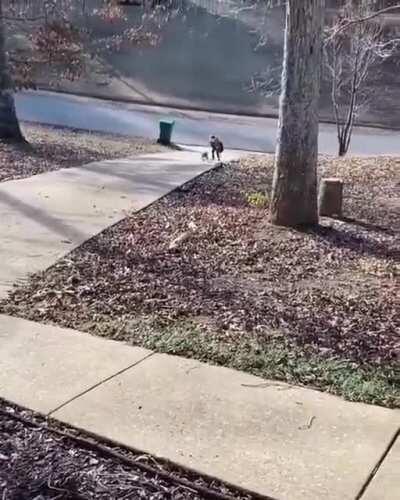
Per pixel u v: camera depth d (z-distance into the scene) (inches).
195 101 1342.3
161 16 1376.7
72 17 1064.2
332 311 229.8
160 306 226.8
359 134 1112.2
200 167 575.5
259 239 332.2
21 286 246.7
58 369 174.1
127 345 191.3
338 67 908.0
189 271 276.1
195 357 183.5
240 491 124.9
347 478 128.0
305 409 154.9
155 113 1259.8
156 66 1471.5
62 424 147.3
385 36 976.3
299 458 134.7
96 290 243.1
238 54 1460.4
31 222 352.8
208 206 413.4
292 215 353.4
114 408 153.9
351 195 453.4
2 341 192.5
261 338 199.2
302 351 190.1
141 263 285.9
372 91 1175.0
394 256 311.1
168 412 152.5
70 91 1370.6
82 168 540.1
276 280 268.2
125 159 629.0
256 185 499.8
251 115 1279.5
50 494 124.0
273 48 1437.0
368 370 179.0
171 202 426.3
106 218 370.9
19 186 447.2
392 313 229.6
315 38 338.0
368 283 266.7
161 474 130.2
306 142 346.9
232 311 224.2
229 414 152.1
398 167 562.6
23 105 1246.3
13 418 149.7
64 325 207.6
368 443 140.6
